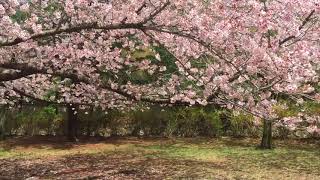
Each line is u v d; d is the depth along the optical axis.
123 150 15.51
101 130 19.00
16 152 15.23
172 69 11.16
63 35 7.98
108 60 8.12
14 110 18.67
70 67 8.01
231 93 6.59
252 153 14.63
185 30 6.05
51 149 15.82
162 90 7.94
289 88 6.12
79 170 12.25
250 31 6.27
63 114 19.14
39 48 7.49
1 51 7.50
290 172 11.56
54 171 12.16
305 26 6.90
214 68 6.57
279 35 6.15
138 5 6.18
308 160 13.28
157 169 12.16
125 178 11.16
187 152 14.97
